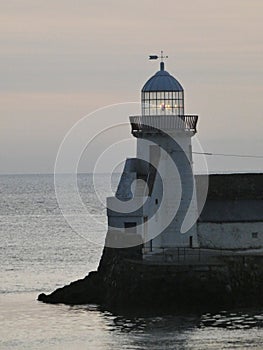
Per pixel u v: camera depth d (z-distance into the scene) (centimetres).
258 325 16450
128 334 16212
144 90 19950
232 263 18038
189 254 18800
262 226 19950
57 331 16700
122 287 18125
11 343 15950
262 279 18000
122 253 19212
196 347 15138
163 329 16412
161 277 17838
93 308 18662
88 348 15412
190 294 17725
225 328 16338
